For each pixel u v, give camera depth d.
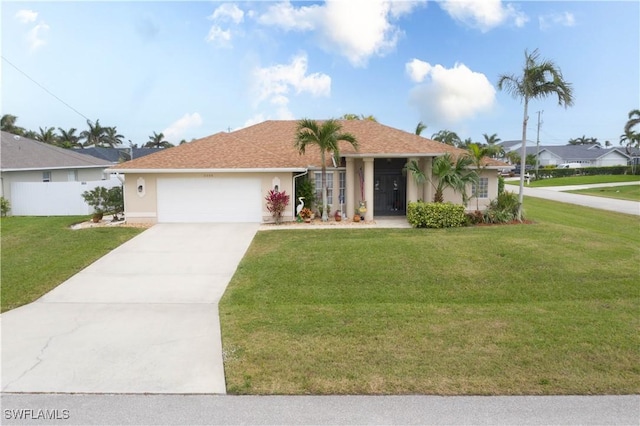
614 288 8.65
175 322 7.07
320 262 10.65
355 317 7.03
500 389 4.70
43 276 9.78
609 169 62.47
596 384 4.79
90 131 72.94
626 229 18.11
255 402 4.51
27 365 5.45
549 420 4.16
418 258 10.82
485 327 6.52
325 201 16.95
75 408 4.44
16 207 20.47
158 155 17.67
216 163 16.92
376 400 4.52
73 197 20.48
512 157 72.50
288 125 22.66
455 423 4.11
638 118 55.44
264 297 8.35
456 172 16.55
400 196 19.86
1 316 7.38
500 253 11.12
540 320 6.80
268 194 16.98
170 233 14.80
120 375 5.16
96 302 8.20
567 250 11.34
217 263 11.06
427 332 6.33
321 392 4.68
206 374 5.16
